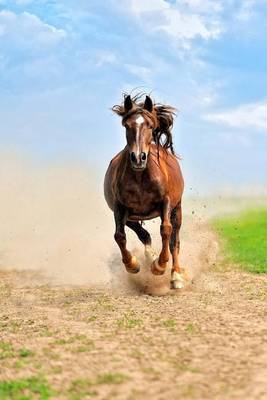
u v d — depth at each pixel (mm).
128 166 12898
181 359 7922
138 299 12906
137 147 12367
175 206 14352
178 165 14383
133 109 12727
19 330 10023
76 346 8711
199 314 10953
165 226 13133
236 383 6945
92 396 6629
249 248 22859
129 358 7996
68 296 13875
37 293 14547
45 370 7555
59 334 9562
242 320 10414
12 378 7301
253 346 8578
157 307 11805
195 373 7324
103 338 9180
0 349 8680
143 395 6629
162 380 7082
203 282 15062
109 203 14422
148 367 7566
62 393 6746
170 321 10281
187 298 12898
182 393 6648
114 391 6758
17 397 6656
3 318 11227
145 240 14938
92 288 15047
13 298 13836
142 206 13164
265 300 12617
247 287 14539
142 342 8852
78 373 7406
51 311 11891
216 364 7688
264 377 7137
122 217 13445
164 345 8648
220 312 11180
